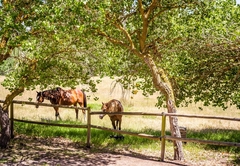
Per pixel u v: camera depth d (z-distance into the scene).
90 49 8.02
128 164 7.36
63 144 9.50
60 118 14.45
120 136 10.38
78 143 9.73
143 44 8.59
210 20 6.85
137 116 17.55
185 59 7.82
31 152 8.14
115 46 9.13
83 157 7.91
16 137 10.00
